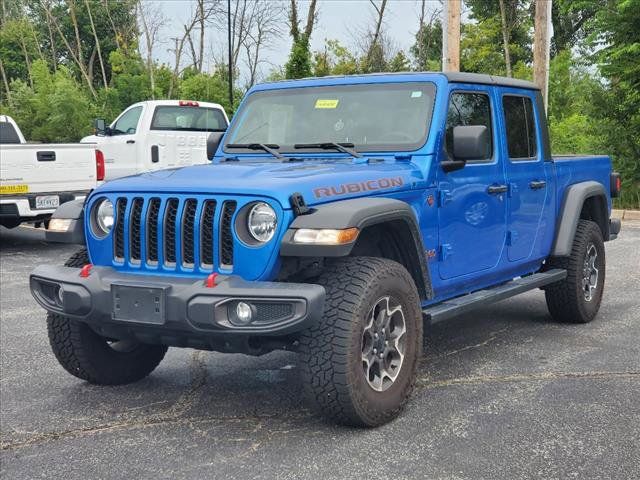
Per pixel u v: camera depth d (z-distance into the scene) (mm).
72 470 3820
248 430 4312
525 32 41938
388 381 4367
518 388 4973
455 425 4320
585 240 6652
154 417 4559
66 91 30312
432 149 4938
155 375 5418
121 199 4449
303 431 4273
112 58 40719
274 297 3830
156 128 14914
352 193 4281
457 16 15258
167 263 4258
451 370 5406
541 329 6633
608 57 15430
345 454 3934
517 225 5898
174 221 4242
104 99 33156
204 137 15648
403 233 4590
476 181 5355
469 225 5301
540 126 6320
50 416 4602
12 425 4461
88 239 4559
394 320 4410
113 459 3945
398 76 5309
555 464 3779
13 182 11125
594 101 16297
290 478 3664
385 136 5109
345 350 3980
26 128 31938
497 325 6793
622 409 4555
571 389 4941
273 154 5281
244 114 5746
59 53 59594
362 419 4141
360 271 4172
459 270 5230
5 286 9039
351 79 5457
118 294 4148
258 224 4012
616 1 15234
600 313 7238
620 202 16281
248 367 5586
